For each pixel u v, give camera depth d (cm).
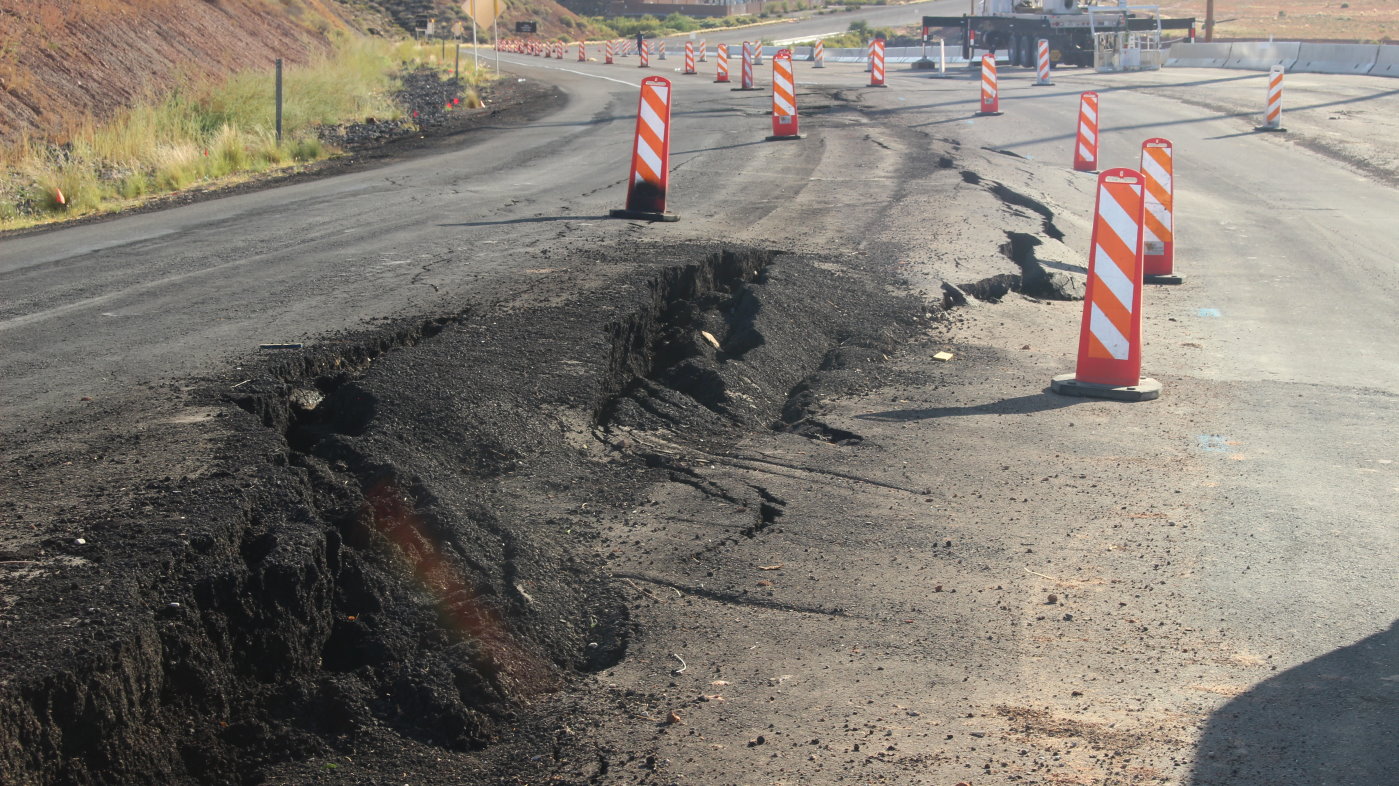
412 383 668
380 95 3188
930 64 4406
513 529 517
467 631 440
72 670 352
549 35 8569
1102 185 766
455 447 602
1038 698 411
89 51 2241
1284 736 383
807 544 537
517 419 642
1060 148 1964
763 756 376
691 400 722
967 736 387
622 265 993
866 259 1091
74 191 1482
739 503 582
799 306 903
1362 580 500
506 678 416
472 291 903
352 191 1499
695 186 1521
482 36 7588
